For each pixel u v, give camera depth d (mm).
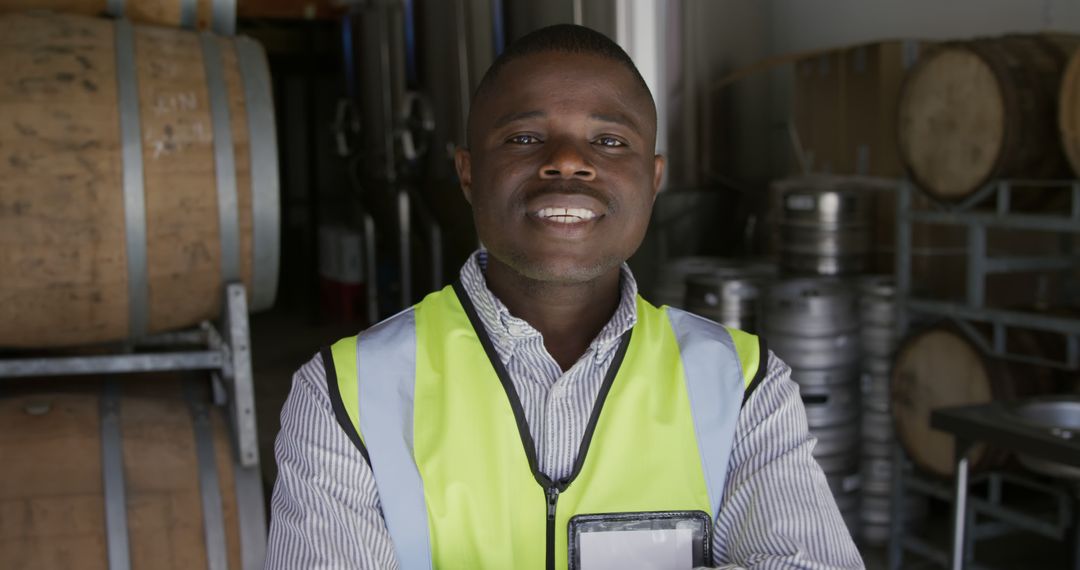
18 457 2312
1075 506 3012
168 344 2859
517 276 1163
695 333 1237
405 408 1124
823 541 1111
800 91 4836
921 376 3512
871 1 5410
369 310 7664
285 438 1124
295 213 11047
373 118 7465
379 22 7211
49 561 2223
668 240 5461
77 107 2250
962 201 3359
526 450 1123
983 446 3262
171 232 2359
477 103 1131
